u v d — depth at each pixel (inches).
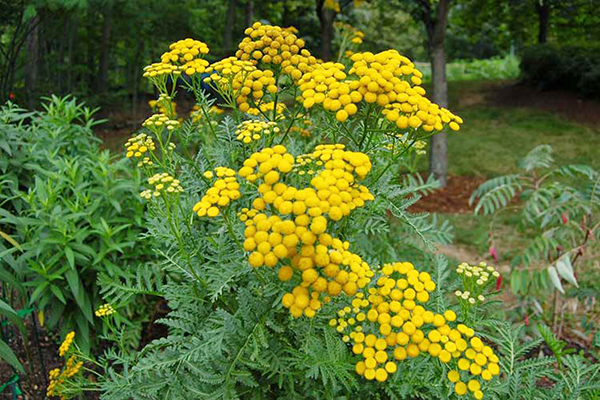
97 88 553.6
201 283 78.7
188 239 85.5
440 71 327.6
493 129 483.5
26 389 118.1
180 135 85.1
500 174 359.9
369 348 64.4
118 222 130.0
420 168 371.2
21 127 144.5
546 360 81.9
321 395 78.4
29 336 135.4
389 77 72.1
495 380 77.1
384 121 80.6
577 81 546.9
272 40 88.7
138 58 539.8
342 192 60.7
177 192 72.7
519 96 583.2
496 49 1035.9
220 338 70.2
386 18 559.5
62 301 113.3
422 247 133.9
